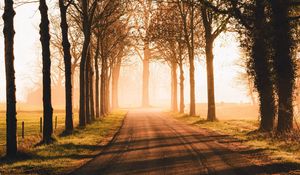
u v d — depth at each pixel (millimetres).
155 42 60906
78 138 29750
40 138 29266
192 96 60844
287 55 27844
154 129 38438
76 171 15797
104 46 62562
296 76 28203
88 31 40906
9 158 20000
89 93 47062
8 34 19953
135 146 24547
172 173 15039
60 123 51781
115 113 75062
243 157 19203
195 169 15883
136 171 15562
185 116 60844
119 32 61000
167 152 21359
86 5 41188
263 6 28969
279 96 28156
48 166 17484
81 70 40656
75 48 83250
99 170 15953
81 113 40469
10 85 20203
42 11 25734
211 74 48781
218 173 14977
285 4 27078
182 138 29125
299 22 27766
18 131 41562
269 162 17578
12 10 19953
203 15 48531
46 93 26328
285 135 26000
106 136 32094
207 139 28219
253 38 29453
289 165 16703
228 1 29719
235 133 32719
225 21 33438
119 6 49906
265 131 30766
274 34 27688
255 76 30547
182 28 58844
